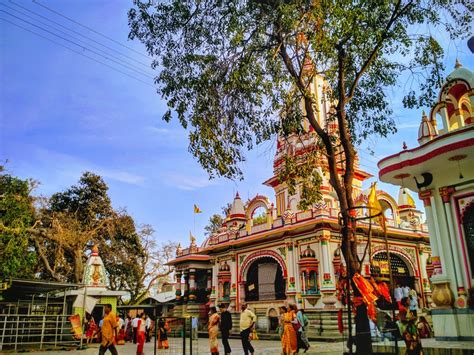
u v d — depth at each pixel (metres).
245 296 25.55
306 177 12.07
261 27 10.33
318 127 10.41
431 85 10.53
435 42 10.30
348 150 10.09
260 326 23.58
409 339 8.51
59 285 17.61
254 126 11.40
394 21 10.25
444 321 12.95
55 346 17.00
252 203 26.02
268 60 10.70
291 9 9.53
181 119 10.84
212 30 10.74
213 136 10.67
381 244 23.34
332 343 17.00
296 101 11.48
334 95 11.70
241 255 26.30
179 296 32.91
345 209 9.54
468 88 13.49
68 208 35.38
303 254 21.36
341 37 9.70
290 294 21.86
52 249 31.62
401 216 28.48
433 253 13.91
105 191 36.59
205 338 24.38
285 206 26.00
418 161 12.81
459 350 9.86
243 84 10.67
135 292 36.41
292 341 11.72
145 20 10.67
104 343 11.35
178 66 10.86
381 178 14.16
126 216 36.34
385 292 9.09
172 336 15.48
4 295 20.75
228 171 10.98
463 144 11.53
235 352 14.34
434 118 14.19
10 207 16.94
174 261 33.47
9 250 15.87
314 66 10.35
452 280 13.23
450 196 13.80
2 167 19.23
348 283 8.84
